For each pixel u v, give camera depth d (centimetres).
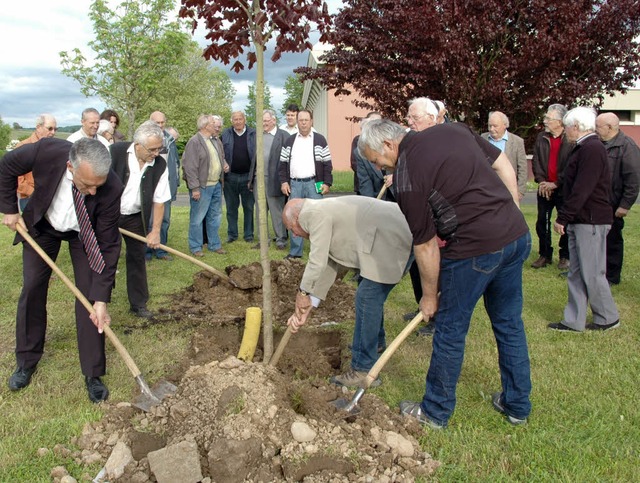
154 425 335
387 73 1123
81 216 356
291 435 309
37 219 378
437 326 334
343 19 1121
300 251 798
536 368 426
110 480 296
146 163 523
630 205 627
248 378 338
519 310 339
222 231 1053
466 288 316
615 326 512
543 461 309
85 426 337
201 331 514
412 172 303
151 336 500
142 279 556
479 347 465
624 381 402
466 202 304
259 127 379
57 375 417
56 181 371
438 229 313
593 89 1119
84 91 1742
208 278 652
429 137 308
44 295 402
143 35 1698
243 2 366
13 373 407
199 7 366
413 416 350
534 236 977
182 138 3481
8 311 571
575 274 502
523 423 349
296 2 356
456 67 1043
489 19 1026
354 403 344
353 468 295
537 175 750
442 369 334
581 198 475
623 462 306
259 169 384
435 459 314
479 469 306
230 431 301
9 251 859
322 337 505
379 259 373
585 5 1097
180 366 430
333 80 1163
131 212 547
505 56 1055
